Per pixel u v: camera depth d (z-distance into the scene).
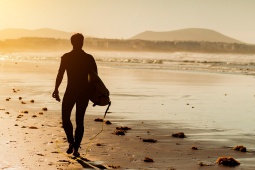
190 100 15.99
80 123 6.54
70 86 6.59
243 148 7.17
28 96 16.03
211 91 20.09
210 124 10.22
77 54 6.68
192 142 7.86
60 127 9.02
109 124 9.87
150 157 6.51
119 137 8.16
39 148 6.92
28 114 11.12
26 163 5.92
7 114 11.05
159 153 6.81
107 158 6.37
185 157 6.55
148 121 10.52
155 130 9.17
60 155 6.48
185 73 37.53
